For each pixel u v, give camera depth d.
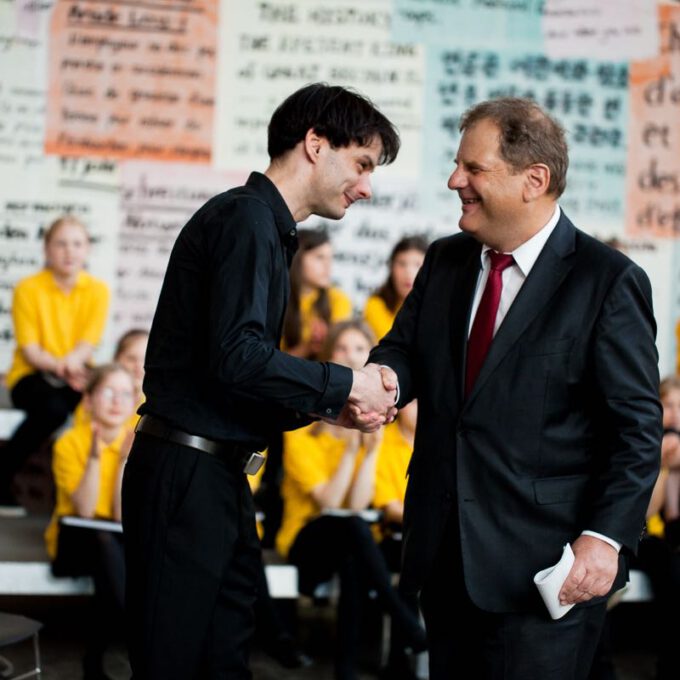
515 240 4.27
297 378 4.04
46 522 8.24
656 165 9.97
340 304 9.04
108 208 9.50
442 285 4.46
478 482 4.20
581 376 4.16
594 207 9.94
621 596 6.73
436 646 4.37
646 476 4.06
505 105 4.23
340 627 6.60
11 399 8.73
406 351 4.56
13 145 9.42
